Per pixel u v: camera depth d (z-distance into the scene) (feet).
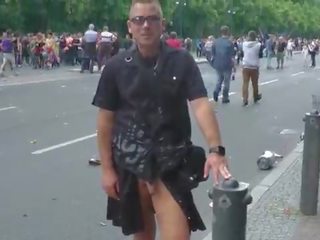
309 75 97.96
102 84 11.44
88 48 89.71
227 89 53.78
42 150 31.14
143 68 11.03
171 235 10.71
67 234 18.71
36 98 55.06
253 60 52.54
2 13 153.07
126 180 11.26
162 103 11.00
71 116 43.78
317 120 19.60
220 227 8.73
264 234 18.02
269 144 34.40
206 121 10.68
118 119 11.35
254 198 21.93
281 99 58.49
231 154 31.30
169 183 10.91
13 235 18.48
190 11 233.76
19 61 101.50
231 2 270.87
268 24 311.06
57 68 101.40
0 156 29.43
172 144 11.03
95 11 177.78
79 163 28.32
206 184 24.62
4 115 43.57
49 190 23.49
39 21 167.43
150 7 10.91
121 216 11.48
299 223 19.08
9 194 22.76
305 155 19.75
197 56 165.58
